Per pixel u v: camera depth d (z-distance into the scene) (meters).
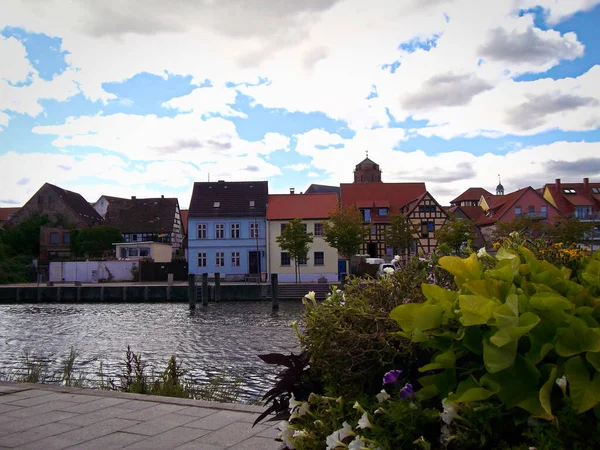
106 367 16.77
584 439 1.67
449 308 2.08
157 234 82.31
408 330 2.13
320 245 56.44
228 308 42.34
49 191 84.12
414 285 2.73
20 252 74.62
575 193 79.62
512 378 1.82
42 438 5.18
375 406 2.05
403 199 65.19
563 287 2.13
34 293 52.00
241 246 57.75
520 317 1.84
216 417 5.84
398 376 2.13
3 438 5.19
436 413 1.91
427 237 57.59
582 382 1.70
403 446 1.88
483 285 2.10
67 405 6.41
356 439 1.91
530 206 70.75
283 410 2.48
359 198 65.38
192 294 42.81
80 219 83.12
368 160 116.88
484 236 70.50
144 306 46.16
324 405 2.28
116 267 61.22
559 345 1.79
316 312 2.48
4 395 6.95
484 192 99.00
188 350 20.75
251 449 4.79
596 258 2.32
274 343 22.33
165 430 5.39
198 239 57.94
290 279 56.28
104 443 5.02
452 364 1.97
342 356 2.29
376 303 2.61
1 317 37.12
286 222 56.56
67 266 61.31
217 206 58.47
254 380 13.60
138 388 8.30
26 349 21.58
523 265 2.20
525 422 1.79
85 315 38.38
